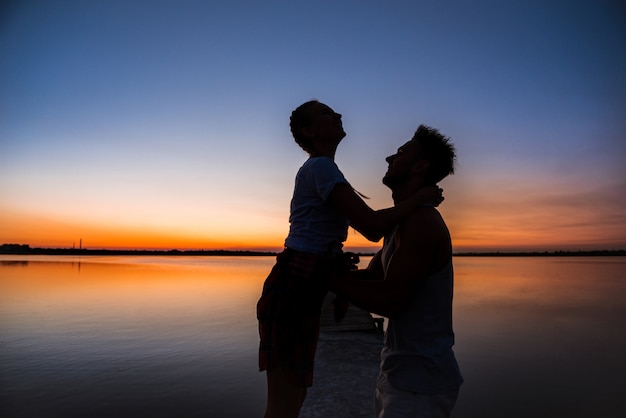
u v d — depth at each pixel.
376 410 1.98
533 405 8.16
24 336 14.77
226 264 124.44
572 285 46.25
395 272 1.74
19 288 33.88
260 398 8.45
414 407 1.74
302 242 1.95
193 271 71.38
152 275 56.28
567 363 11.55
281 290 1.94
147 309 22.11
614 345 14.02
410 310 1.79
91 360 11.45
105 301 25.59
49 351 12.54
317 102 2.19
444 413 1.78
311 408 4.37
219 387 9.14
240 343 13.68
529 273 78.31
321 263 1.80
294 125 2.18
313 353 1.99
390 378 1.82
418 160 1.96
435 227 1.77
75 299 26.53
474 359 11.95
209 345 13.37
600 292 36.88
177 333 15.39
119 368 10.61
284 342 1.90
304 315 1.91
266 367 1.91
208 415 7.59
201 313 20.69
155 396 8.55
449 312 1.83
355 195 1.85
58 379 9.72
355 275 2.20
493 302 27.59
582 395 8.80
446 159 1.97
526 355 12.45
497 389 9.15
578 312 22.59
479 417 7.57
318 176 1.91
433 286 1.79
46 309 21.77
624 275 70.81
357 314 10.47
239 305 24.12
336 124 2.14
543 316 20.92
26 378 9.76
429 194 1.87
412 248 1.74
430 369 1.75
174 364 11.02
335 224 1.98
